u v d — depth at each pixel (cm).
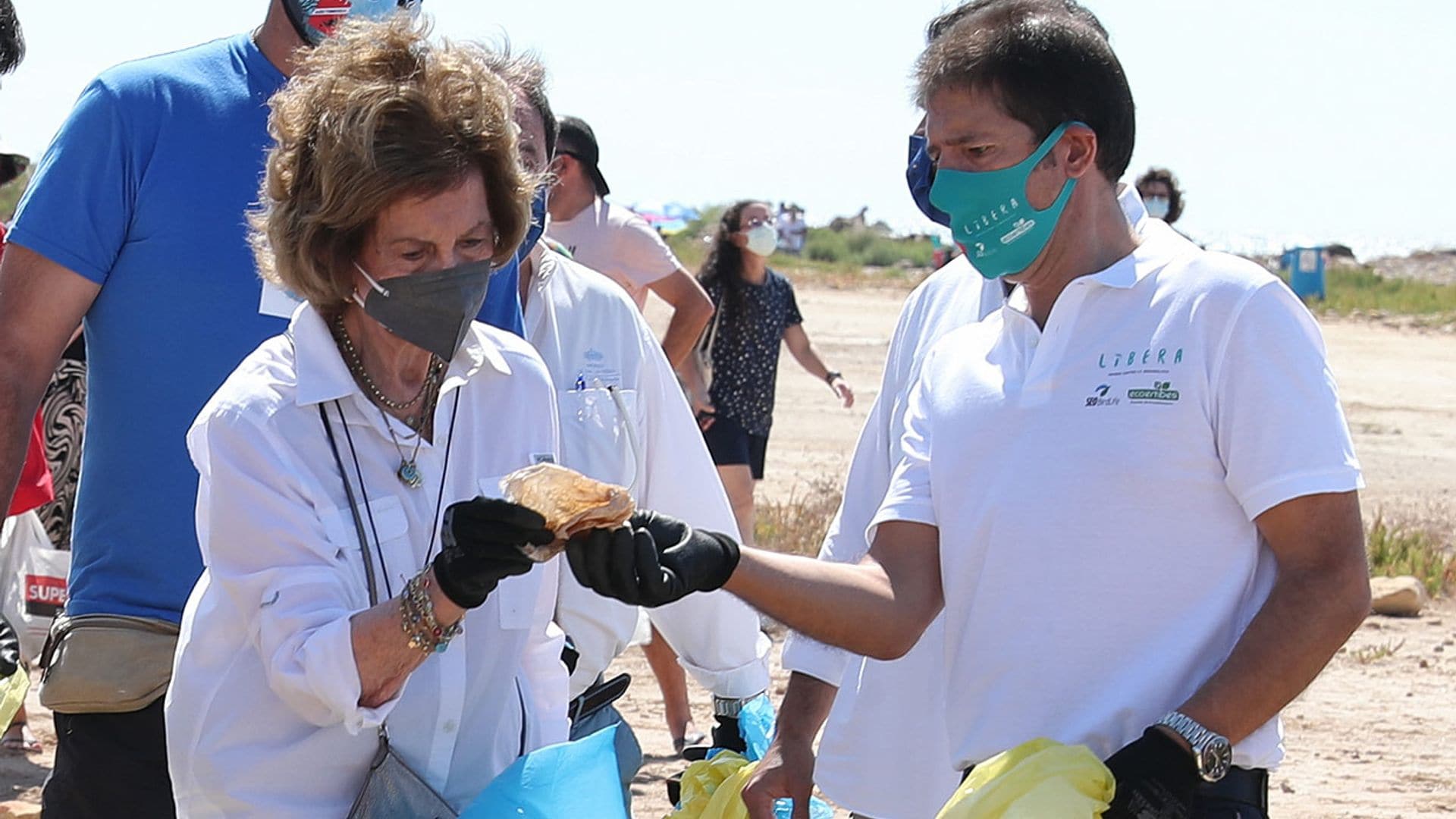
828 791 396
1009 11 315
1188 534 298
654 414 443
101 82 384
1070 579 303
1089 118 310
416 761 293
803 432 1752
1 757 686
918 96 330
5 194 3158
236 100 386
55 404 600
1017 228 312
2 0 461
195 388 377
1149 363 301
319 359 285
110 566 377
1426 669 890
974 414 321
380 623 262
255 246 301
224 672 287
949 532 323
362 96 271
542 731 314
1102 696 302
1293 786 684
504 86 285
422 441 293
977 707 317
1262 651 288
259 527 275
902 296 3759
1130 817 280
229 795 286
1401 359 2683
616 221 796
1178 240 315
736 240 911
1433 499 1464
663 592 264
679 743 717
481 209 280
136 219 379
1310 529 291
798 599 304
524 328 412
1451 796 673
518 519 250
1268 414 290
